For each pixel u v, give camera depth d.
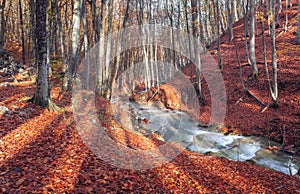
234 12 35.41
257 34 25.17
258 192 5.62
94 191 3.93
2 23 20.61
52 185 3.90
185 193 4.79
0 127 5.94
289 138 10.20
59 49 28.55
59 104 9.44
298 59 16.92
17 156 4.76
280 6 28.78
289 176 7.29
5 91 10.80
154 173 5.39
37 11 7.47
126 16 17.50
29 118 7.02
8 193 3.43
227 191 5.41
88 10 21.92
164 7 28.20
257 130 11.52
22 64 20.91
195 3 17.48
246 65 19.25
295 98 12.98
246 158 9.06
